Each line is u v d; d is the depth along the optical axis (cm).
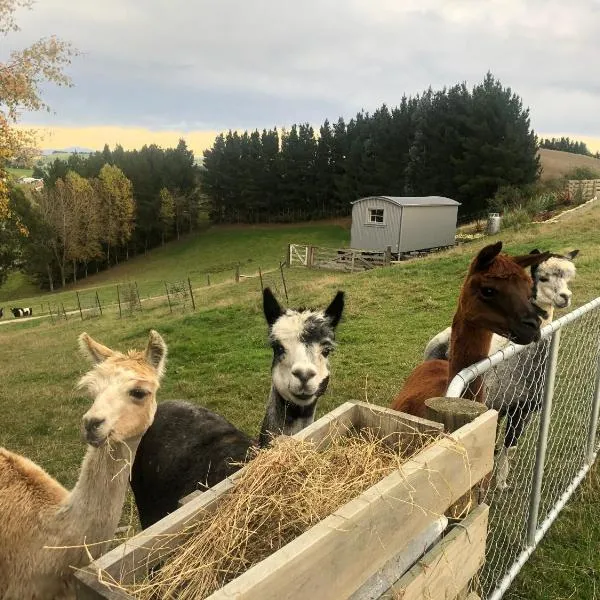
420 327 1170
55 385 1181
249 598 133
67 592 309
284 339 400
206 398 896
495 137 4906
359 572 174
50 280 6119
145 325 1788
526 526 414
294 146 7369
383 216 3156
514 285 391
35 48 1124
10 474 329
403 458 236
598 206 2848
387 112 7225
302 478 212
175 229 7744
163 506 419
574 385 616
